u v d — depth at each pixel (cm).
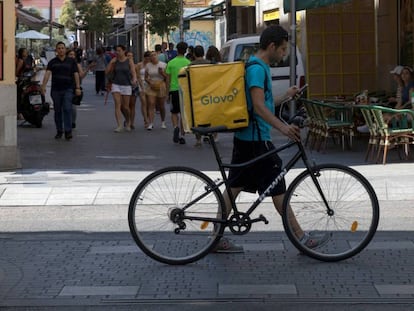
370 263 697
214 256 725
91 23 5916
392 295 608
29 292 627
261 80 674
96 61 3169
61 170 1214
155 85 1789
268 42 688
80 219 898
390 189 1003
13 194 1016
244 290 623
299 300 598
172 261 695
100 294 620
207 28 4016
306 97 1678
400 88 1364
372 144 1249
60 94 1611
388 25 1698
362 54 1694
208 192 688
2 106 1197
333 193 696
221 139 1628
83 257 732
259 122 688
